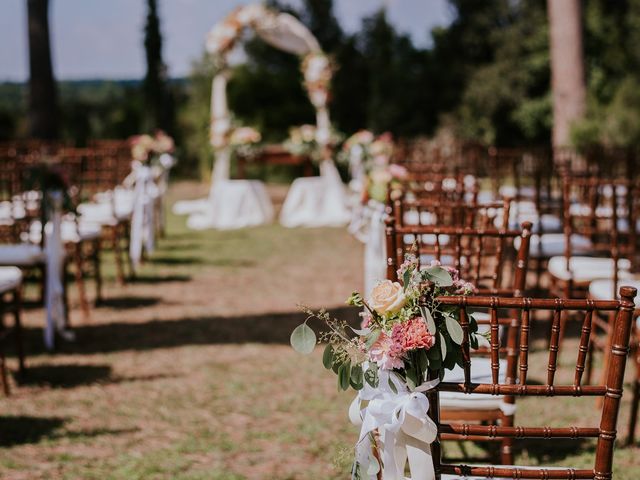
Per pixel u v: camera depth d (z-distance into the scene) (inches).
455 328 75.4
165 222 476.4
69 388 170.7
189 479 124.1
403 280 78.7
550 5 502.6
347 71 925.2
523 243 110.7
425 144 434.9
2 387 168.4
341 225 448.5
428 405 77.7
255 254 352.5
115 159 316.2
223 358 193.3
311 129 479.2
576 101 498.6
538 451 137.0
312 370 183.8
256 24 474.3
